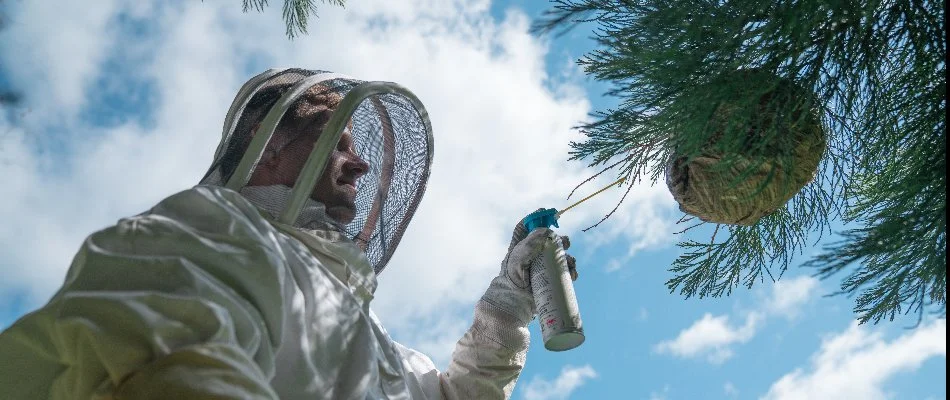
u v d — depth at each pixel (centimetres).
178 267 148
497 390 224
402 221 219
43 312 144
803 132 173
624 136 179
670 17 168
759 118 165
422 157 220
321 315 172
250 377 134
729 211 175
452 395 226
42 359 145
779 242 211
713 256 217
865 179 204
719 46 169
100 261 149
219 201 169
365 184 212
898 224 163
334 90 211
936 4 175
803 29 163
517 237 239
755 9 165
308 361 163
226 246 160
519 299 228
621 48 174
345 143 208
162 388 129
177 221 163
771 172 167
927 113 177
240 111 206
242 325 147
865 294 187
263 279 158
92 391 137
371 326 195
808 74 172
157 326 136
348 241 199
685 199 180
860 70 174
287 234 189
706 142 171
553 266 222
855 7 171
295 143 200
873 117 176
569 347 218
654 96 173
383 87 202
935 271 172
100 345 136
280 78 209
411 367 221
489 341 226
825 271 161
